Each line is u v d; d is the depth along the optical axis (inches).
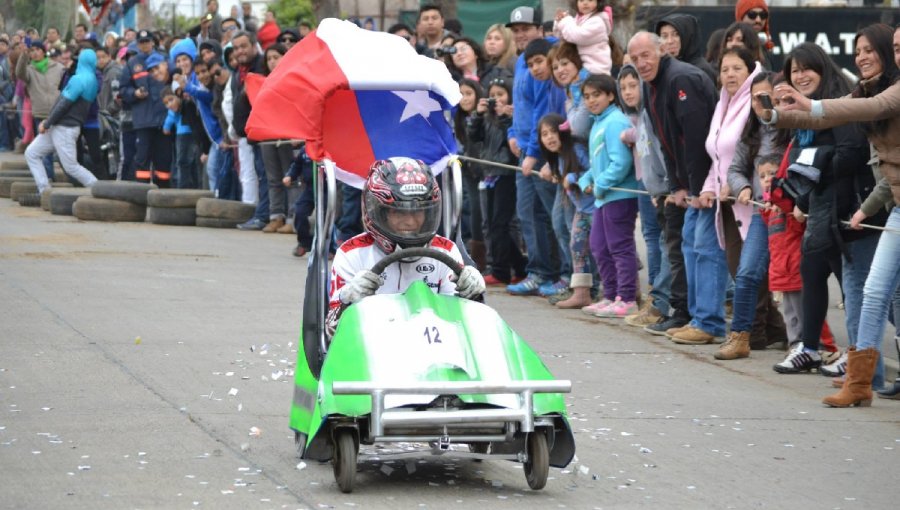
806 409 355.6
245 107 741.9
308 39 320.8
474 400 249.8
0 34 1400.1
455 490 263.0
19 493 250.2
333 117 315.3
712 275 445.1
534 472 259.6
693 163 438.9
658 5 857.5
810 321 396.5
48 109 1202.0
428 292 267.6
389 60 313.9
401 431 248.4
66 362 383.6
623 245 495.2
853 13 841.5
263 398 347.3
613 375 396.2
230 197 809.5
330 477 269.7
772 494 269.7
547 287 550.0
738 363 419.2
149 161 898.1
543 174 516.7
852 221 362.9
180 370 378.9
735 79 422.0
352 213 571.2
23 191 914.7
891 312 390.9
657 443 313.0
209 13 1013.2
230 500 249.1
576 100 506.9
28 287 521.3
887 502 265.9
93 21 1214.3
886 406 361.7
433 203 276.5
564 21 506.9
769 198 402.6
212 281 557.6
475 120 566.6
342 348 257.1
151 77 888.9
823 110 330.3
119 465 274.2
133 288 530.3
